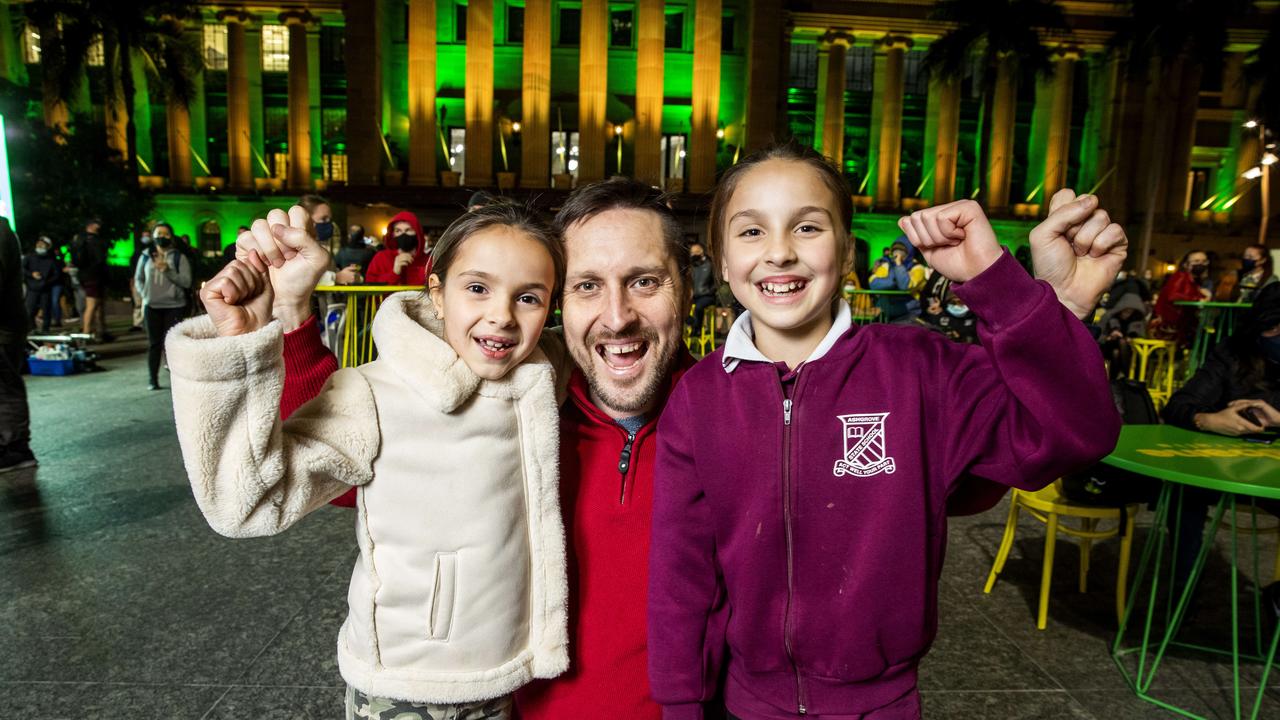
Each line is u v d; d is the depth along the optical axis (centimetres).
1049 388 98
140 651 265
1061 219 101
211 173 3559
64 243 2069
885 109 3412
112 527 398
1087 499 301
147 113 3472
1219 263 3098
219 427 107
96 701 233
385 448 127
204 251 3394
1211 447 268
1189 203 3706
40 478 489
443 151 3416
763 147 128
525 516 136
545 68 3048
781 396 126
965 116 3597
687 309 152
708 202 144
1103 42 3409
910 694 123
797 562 123
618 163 3431
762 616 126
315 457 117
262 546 374
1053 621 305
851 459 120
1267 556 382
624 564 141
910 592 117
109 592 316
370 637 128
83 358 968
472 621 128
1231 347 318
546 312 133
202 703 232
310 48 3381
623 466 143
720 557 131
